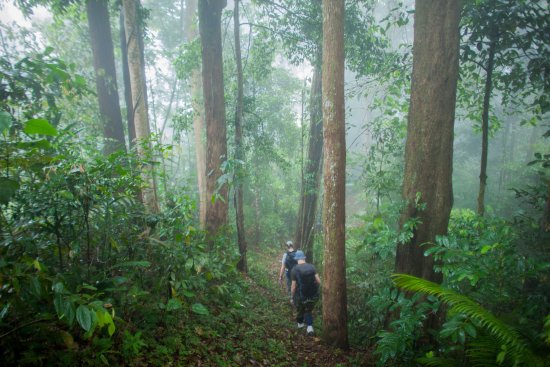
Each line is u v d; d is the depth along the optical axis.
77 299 1.89
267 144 9.48
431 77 4.71
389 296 3.87
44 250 2.79
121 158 3.32
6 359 2.12
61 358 2.29
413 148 4.89
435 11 4.67
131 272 3.35
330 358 4.63
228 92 9.47
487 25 5.53
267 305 6.38
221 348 3.81
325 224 4.93
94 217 3.16
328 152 4.82
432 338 4.26
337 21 4.64
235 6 7.78
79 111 7.52
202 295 4.73
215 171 7.44
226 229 6.91
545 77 5.70
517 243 3.31
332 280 4.91
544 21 5.32
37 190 2.71
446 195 4.68
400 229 4.89
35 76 3.45
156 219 3.68
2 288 2.00
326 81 4.74
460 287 3.77
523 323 2.78
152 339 3.16
